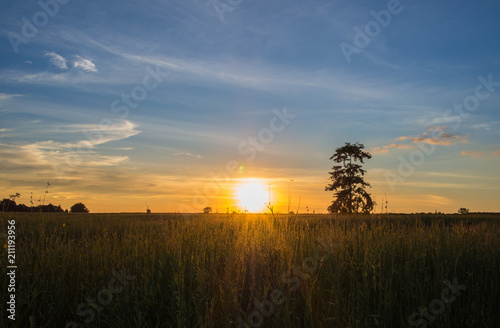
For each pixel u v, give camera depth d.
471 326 3.39
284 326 3.27
